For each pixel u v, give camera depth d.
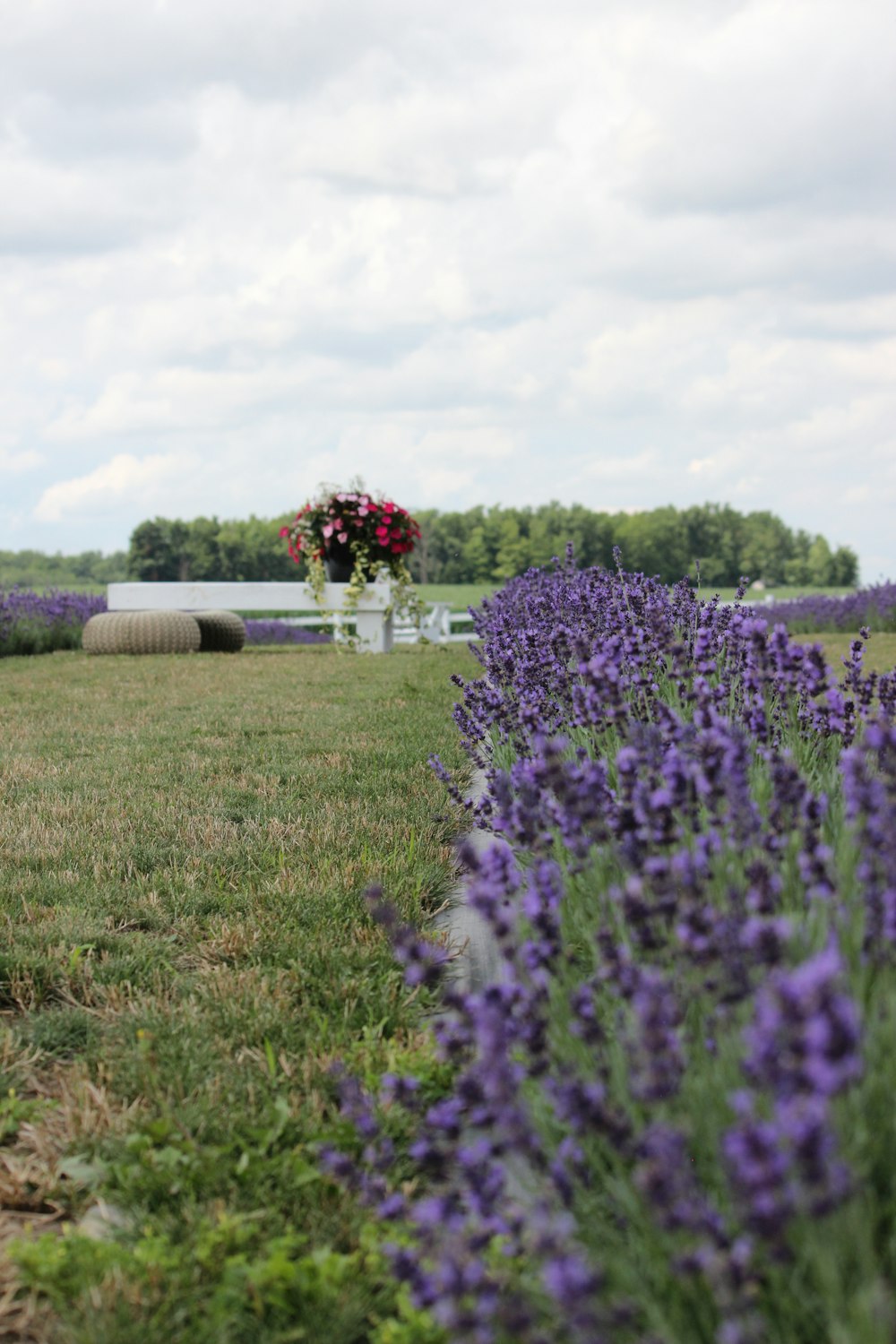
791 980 1.55
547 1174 2.07
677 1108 2.11
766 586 122.50
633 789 3.03
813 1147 1.42
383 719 8.92
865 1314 1.56
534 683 5.73
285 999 3.47
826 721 4.37
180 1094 2.92
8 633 16.73
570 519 117.19
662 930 2.52
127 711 9.72
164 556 100.81
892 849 2.33
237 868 4.87
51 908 4.30
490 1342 1.71
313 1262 2.19
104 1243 2.31
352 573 17.41
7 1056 3.21
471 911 4.43
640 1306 1.81
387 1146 2.37
